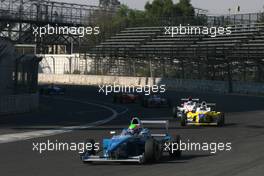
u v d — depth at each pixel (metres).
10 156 55.72
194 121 96.00
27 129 88.25
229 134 81.00
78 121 108.31
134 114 130.50
